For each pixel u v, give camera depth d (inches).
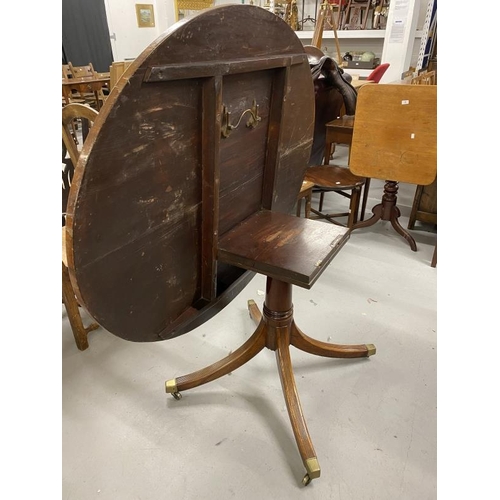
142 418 51.4
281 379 50.2
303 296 76.1
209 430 49.9
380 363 60.4
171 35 25.9
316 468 42.8
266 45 36.3
